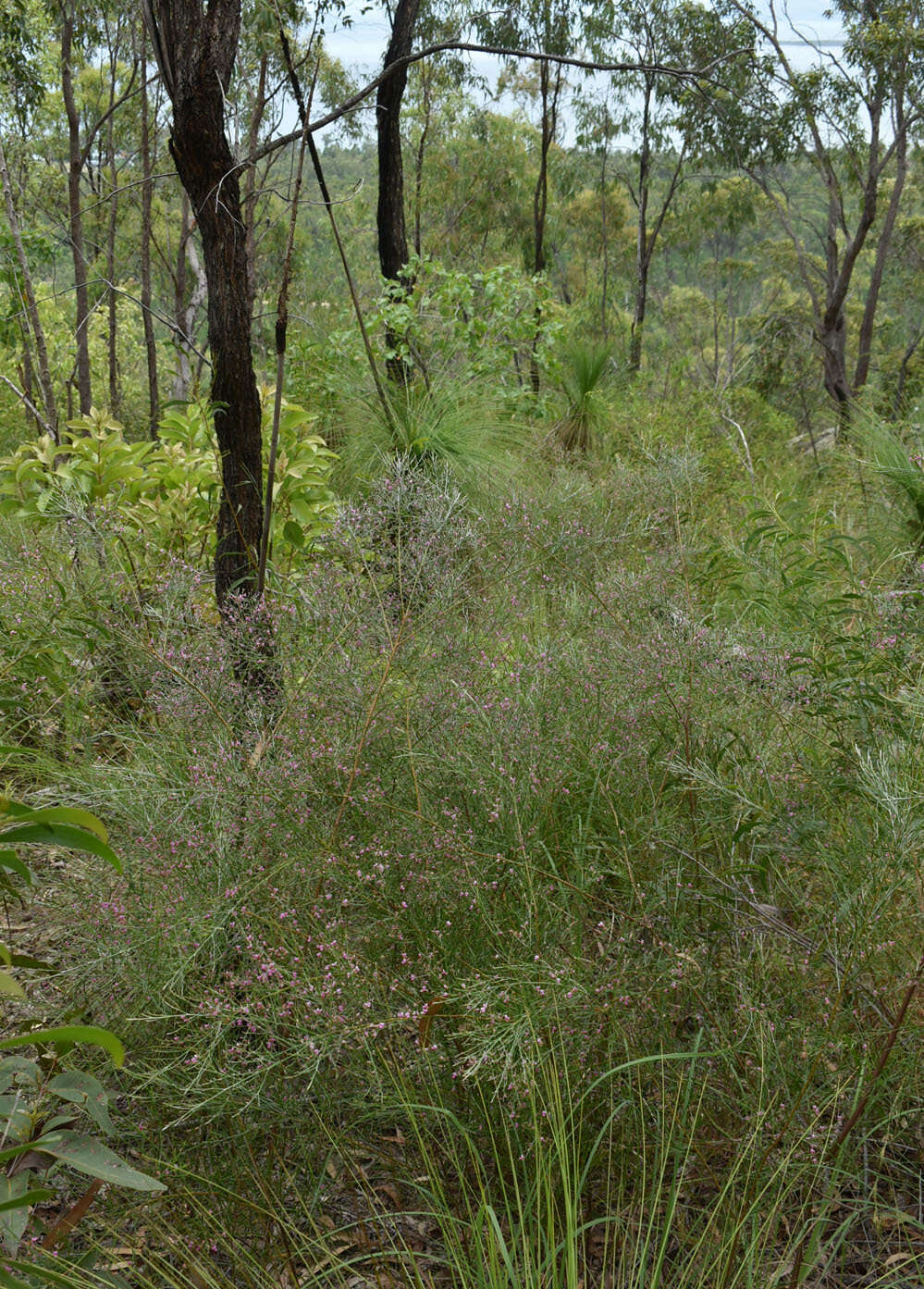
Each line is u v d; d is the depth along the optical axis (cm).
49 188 1273
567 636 313
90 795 264
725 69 1456
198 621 294
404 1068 208
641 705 280
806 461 902
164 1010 212
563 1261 191
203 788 239
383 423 636
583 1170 203
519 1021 194
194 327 1137
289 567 412
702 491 586
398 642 259
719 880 233
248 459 309
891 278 2119
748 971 224
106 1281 173
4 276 975
